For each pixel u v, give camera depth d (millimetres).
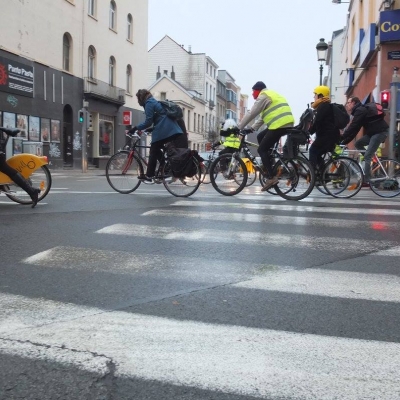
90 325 2719
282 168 7887
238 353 2377
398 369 2223
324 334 2621
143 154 8703
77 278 3594
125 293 3268
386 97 11875
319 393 2012
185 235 5070
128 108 35531
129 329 2664
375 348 2445
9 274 3684
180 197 8211
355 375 2162
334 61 46344
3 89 21938
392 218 6242
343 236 5102
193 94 63188
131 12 35812
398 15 16562
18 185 6840
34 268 3844
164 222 5797
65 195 8523
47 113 25547
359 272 3809
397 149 11906
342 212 6684
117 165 8844
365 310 2990
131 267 3885
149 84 67812
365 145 8984
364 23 23109
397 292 3332
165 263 4004
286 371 2199
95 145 31188
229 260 4113
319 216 6332
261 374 2168
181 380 2115
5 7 22000
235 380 2117
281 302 3119
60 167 26781
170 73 67750
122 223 5719
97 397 1988
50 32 25703
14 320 2785
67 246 4562
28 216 6180
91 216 6199
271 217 6203
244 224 5711
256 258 4191
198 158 8195
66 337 2557
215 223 5758
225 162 8477
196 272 3760
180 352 2383
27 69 23641
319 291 3340
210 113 70875
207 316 2869
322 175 8289
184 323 2758
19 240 4801
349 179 8320
